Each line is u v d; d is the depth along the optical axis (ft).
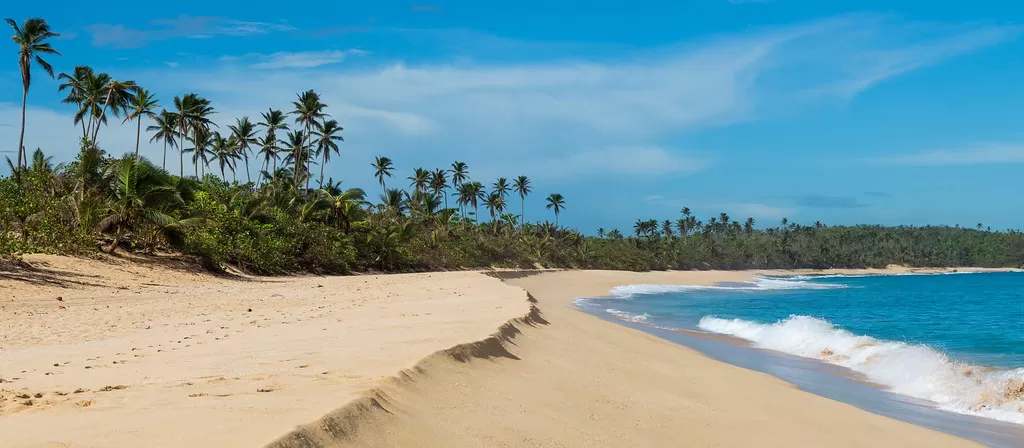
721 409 32.94
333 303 73.51
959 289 225.76
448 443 20.30
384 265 201.98
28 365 30.32
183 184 125.90
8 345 38.93
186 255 122.01
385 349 33.32
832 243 602.85
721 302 140.15
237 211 145.48
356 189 189.88
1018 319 102.27
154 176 115.55
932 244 634.84
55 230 102.78
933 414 36.50
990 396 38.96
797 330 67.92
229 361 30.19
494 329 43.19
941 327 88.17
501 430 22.81
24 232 102.47
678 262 458.50
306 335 41.65
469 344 35.32
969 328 86.94
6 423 17.48
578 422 26.16
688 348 59.98
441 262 242.37
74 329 46.80
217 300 75.82
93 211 109.50
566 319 68.39
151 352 34.37
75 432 16.47
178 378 25.52
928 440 30.40
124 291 83.82
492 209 403.54
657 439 25.85
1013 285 264.93
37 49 148.77
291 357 31.01
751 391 38.91
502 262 291.58
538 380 32.91
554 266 335.47
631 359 45.93
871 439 29.91
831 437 29.55
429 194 292.61
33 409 19.26
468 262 262.06
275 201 176.45
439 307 66.44
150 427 17.06
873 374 48.60
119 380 25.44
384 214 250.16
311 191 230.68
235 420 17.87
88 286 83.92
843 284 281.95
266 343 37.58
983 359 56.85
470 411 24.47
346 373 26.25
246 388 22.88
